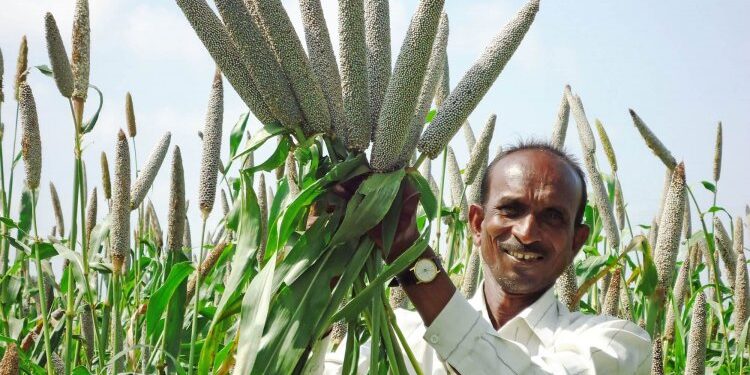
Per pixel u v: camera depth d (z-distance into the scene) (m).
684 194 2.22
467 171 2.71
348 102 1.63
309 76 1.60
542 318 1.92
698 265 3.41
